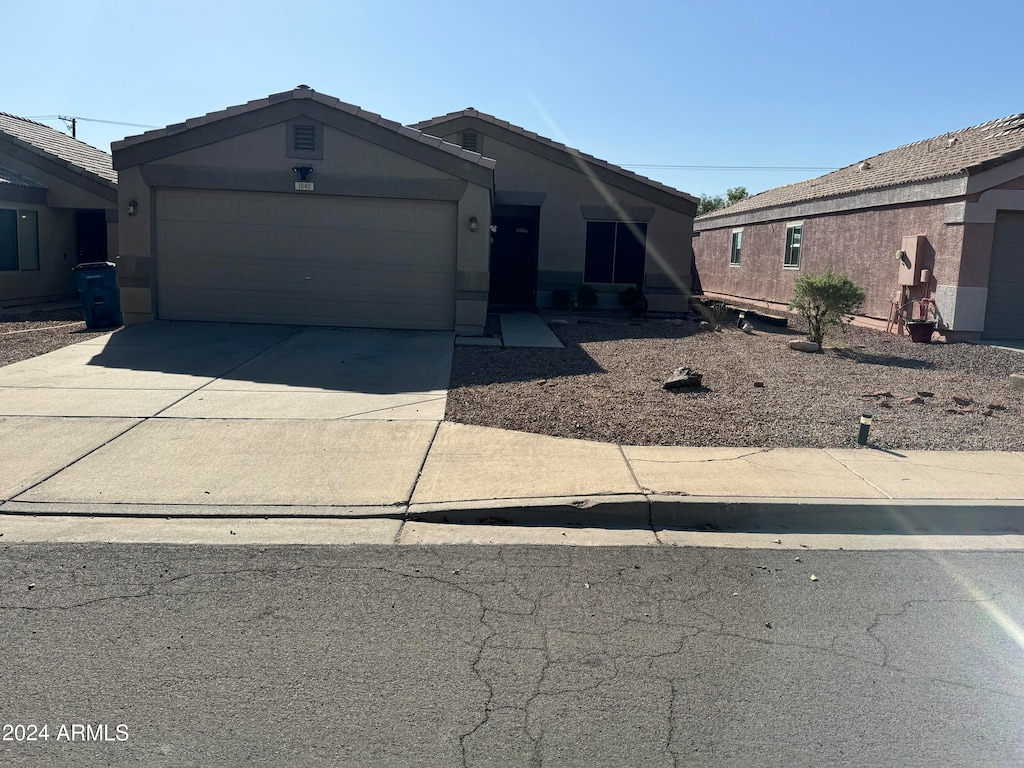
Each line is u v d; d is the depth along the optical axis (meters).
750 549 5.82
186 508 6.29
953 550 5.86
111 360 11.80
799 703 3.76
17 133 20.84
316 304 15.20
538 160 20.77
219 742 3.38
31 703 3.64
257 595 4.83
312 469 7.24
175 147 14.65
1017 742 3.49
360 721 3.55
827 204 21.94
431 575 5.19
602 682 3.91
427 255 15.13
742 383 11.21
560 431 8.55
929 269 17.33
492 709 3.66
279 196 14.92
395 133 14.66
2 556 5.36
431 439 8.19
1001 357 14.16
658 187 20.84
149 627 4.39
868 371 12.51
